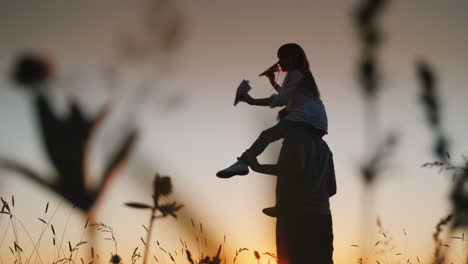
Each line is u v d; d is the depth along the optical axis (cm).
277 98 364
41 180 258
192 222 348
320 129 368
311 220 355
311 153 358
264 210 363
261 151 366
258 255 353
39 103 274
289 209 356
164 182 233
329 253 362
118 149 271
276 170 361
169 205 233
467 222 264
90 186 264
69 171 261
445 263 274
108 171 266
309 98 372
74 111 268
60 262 391
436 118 253
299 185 357
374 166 271
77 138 263
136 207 233
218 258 300
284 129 367
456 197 261
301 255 354
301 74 371
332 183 383
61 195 262
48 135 263
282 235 358
